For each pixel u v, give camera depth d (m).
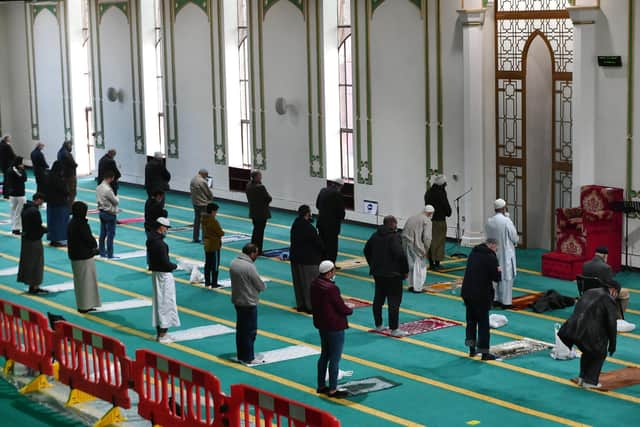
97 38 39.09
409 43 27.20
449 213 23.53
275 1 31.44
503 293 20.06
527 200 25.50
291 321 19.69
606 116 22.92
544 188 25.27
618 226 22.70
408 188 27.84
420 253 21.45
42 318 15.90
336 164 30.56
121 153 38.88
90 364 16.97
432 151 26.98
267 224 30.03
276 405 11.91
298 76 31.00
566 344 15.48
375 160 28.73
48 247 27.44
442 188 23.45
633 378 15.89
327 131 30.36
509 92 25.45
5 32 44.59
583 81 23.11
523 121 25.19
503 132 25.73
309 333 18.83
